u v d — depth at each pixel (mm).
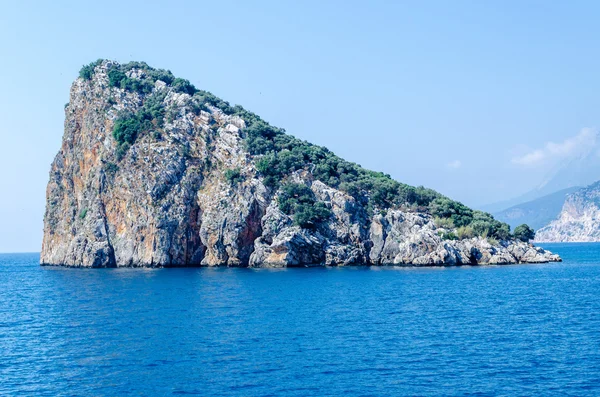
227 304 91688
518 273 148500
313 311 83625
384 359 55281
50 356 58375
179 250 178625
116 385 48625
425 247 173375
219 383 48531
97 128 197125
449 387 47250
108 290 116562
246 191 177250
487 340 63281
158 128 192125
